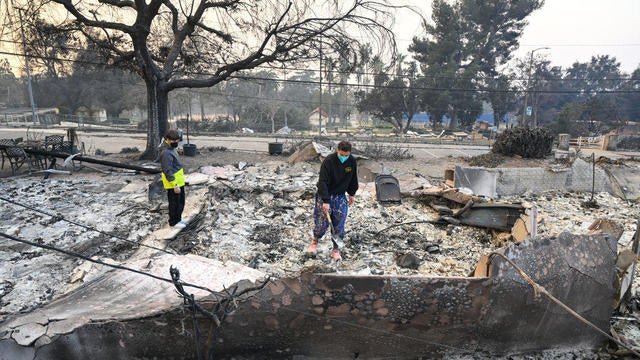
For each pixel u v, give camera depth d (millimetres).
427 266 4859
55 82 48906
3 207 7203
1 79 64562
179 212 5668
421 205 7508
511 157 15422
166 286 3498
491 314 3119
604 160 11703
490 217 6172
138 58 15500
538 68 56312
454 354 3229
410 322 3055
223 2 15539
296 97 78250
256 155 21812
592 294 3365
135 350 2857
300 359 3094
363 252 5184
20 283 4160
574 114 49938
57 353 2764
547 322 3268
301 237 5656
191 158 19781
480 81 55625
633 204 8875
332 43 14977
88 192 8789
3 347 2703
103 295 3361
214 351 2938
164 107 17047
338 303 2934
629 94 66625
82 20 14453
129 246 5203
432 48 50156
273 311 2904
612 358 3350
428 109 52281
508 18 52875
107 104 51250
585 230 6652
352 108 64312
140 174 12250
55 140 13211
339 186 4680
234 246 5207
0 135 30109
